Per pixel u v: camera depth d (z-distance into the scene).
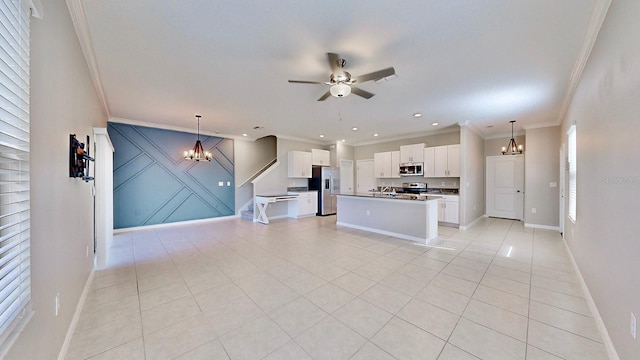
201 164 6.50
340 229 5.59
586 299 2.36
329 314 2.13
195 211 6.40
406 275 2.95
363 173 8.41
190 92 3.53
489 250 3.92
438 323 1.99
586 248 2.50
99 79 3.05
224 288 2.63
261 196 6.56
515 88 3.34
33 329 1.20
